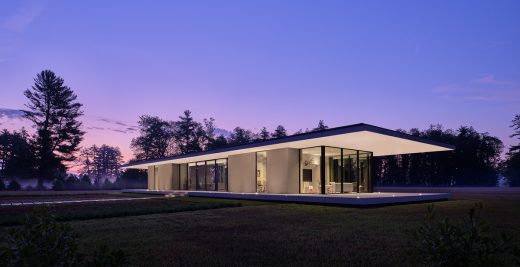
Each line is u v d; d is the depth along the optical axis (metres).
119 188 53.12
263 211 11.88
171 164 29.00
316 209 12.47
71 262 2.76
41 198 23.67
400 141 15.92
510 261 3.93
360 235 6.91
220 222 9.14
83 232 7.66
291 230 7.68
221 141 61.34
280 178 18.38
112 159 83.31
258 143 17.92
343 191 18.80
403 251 5.42
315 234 7.12
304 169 18.72
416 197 15.42
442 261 2.79
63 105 52.56
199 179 27.00
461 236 2.76
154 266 4.79
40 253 2.67
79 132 53.72
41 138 50.62
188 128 62.09
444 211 11.03
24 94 51.53
